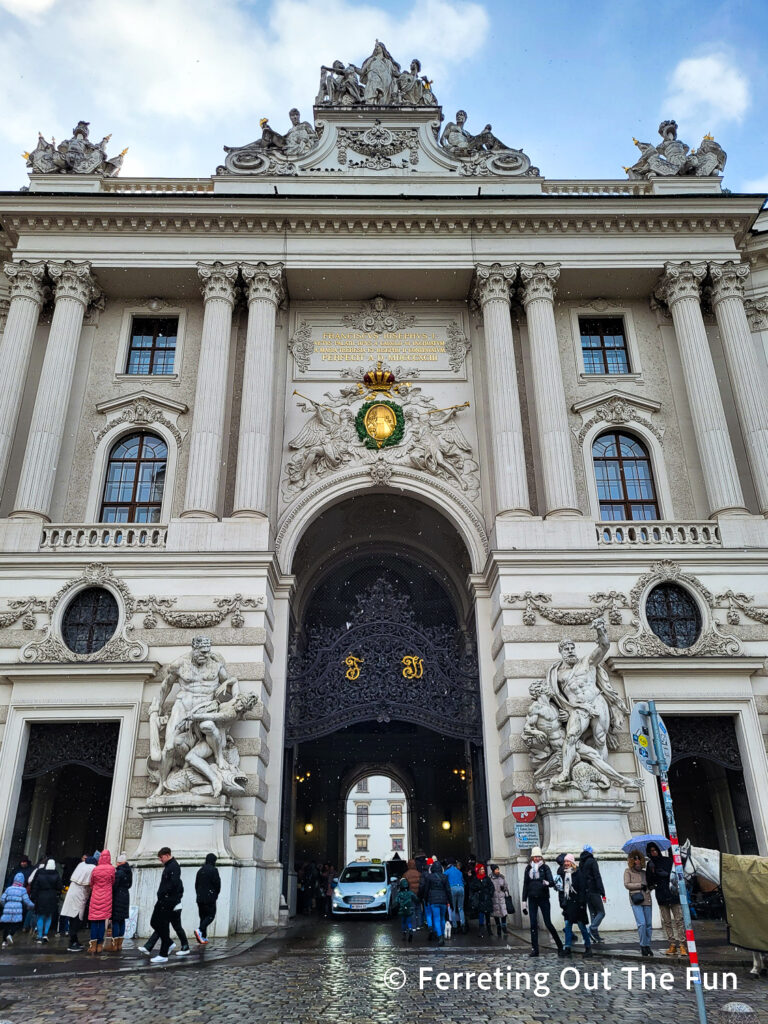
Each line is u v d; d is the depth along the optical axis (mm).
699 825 23141
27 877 16078
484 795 19359
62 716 18047
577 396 23625
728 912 10281
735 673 18719
